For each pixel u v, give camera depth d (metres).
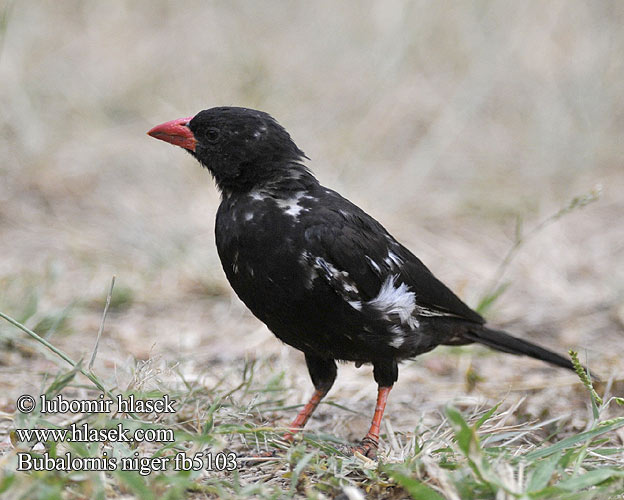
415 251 14.52
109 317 11.81
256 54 18.56
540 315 12.55
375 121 17.84
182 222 14.73
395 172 16.83
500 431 7.94
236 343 11.07
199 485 6.36
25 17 18.34
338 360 8.38
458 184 17.08
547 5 19.50
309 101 18.09
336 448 7.97
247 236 7.93
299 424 8.47
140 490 5.94
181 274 13.19
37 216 15.12
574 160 17.64
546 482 6.14
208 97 17.59
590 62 19.09
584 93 18.64
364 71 18.69
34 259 13.47
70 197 15.76
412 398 9.72
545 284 13.50
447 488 6.10
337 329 7.98
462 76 18.88
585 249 14.88
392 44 18.77
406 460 6.84
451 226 15.59
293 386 9.38
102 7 19.92
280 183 8.20
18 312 10.76
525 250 14.68
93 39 19.36
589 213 16.23
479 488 6.20
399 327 8.16
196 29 19.50
